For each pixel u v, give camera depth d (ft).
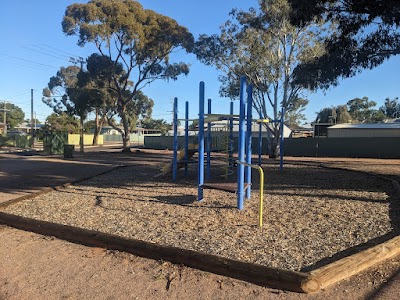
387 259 13.64
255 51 84.79
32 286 12.44
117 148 153.17
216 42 90.22
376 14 37.96
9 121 308.60
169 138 148.77
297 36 82.84
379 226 19.02
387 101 330.54
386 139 95.45
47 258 15.07
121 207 24.77
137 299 11.32
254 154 117.29
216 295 11.37
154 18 104.99
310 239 16.71
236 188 23.91
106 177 43.78
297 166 62.08
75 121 228.02
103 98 110.83
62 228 17.84
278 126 91.40
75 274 13.35
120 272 13.41
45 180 40.88
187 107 43.21
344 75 47.32
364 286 11.49
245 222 20.02
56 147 96.63
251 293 11.41
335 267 11.96
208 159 40.60
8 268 14.08
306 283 11.19
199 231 18.25
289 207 24.21
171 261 14.15
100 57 107.24
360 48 44.83
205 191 31.48
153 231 18.40
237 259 13.99
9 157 84.48
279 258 14.12
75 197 29.17
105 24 98.68
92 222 20.52
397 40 43.45
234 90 95.50
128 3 102.22
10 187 35.45
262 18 82.69
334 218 20.95
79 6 97.55
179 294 11.55
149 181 39.11
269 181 39.24
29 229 19.34
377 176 42.78
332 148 102.68
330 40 46.24
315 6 42.52
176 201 26.68
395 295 10.82
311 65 50.26
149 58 111.34
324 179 41.04
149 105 166.50
